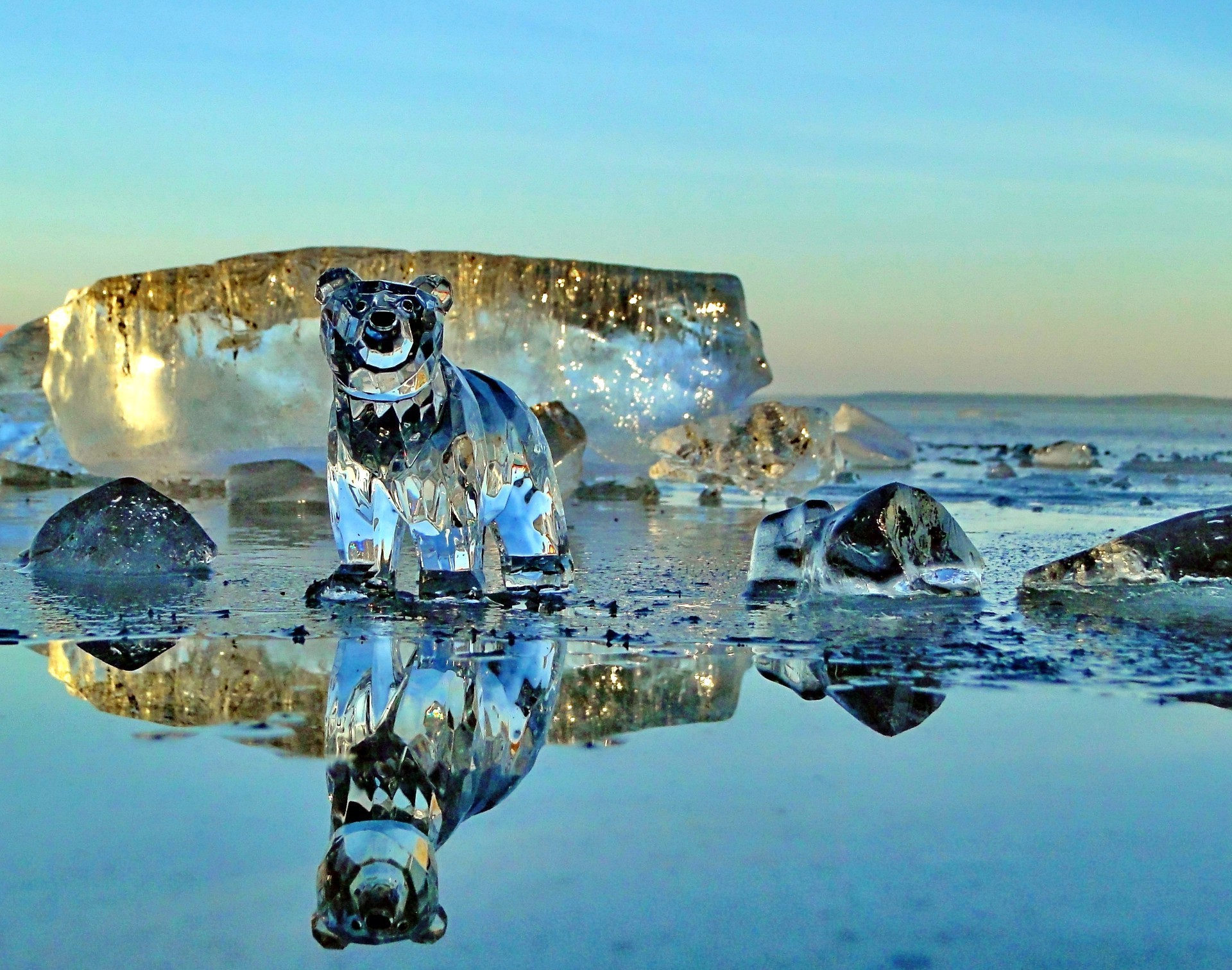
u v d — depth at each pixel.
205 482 9.10
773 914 1.58
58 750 2.34
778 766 2.25
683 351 8.92
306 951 1.48
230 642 3.47
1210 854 1.80
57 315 9.08
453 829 1.91
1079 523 6.92
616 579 4.73
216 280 8.41
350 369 3.87
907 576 4.29
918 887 1.67
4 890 1.66
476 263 8.62
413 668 3.13
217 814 1.97
